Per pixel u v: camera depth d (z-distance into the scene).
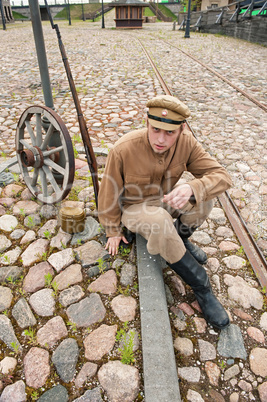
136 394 1.79
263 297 2.40
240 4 18.70
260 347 2.06
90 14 53.22
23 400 1.76
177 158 2.27
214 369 1.93
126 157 2.21
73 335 2.10
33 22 2.88
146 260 2.51
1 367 1.91
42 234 2.96
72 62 11.40
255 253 2.81
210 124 5.62
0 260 2.68
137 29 29.41
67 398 1.77
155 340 1.98
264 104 6.63
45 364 1.93
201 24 24.39
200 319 2.23
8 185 3.67
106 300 2.33
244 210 3.39
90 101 6.88
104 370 1.89
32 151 3.02
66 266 2.63
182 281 2.53
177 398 1.72
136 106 6.47
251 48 14.64
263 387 1.84
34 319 2.20
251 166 4.22
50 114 2.81
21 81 8.80
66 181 2.97
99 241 2.87
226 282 2.53
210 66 10.46
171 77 9.08
